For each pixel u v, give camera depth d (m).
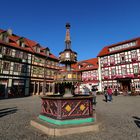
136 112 9.03
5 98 21.92
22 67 26.38
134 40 30.48
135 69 29.62
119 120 6.79
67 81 5.64
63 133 4.70
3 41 23.45
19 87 25.45
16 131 5.07
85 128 5.04
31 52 28.27
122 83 32.03
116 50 33.94
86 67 41.19
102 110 9.85
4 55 23.11
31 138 4.37
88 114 5.68
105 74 35.25
